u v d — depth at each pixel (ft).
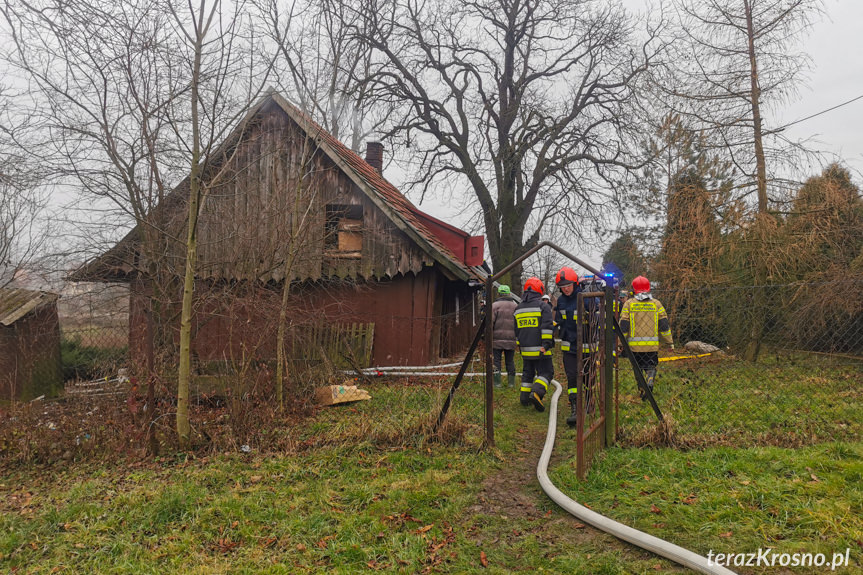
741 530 11.76
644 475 15.38
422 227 47.06
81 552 13.37
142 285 29.91
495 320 33.01
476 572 11.48
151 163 24.40
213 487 17.12
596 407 18.12
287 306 31.60
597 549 12.00
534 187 85.40
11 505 16.92
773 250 43.68
